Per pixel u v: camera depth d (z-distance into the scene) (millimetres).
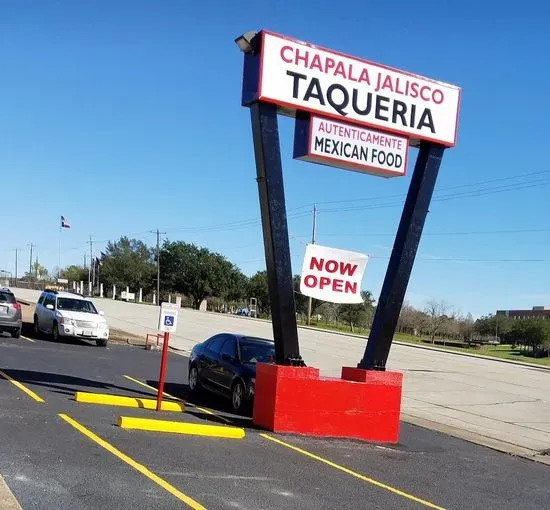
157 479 6359
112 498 5605
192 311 65625
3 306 21422
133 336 28156
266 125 9812
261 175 9883
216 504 5801
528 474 9367
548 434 13367
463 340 81562
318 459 8211
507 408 16672
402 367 25766
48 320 22953
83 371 14797
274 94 9758
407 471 8305
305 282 10266
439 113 11055
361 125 10492
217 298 97750
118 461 6867
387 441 10180
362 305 77938
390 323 10555
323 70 10125
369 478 7598
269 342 12961
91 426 8445
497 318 84562
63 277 125375
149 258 112312
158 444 7867
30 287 102500
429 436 11766
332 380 9875
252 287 96000
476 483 8211
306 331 47688
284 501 6164
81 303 23594
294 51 9930
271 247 9797
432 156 11133
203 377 13148
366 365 10453
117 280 107125
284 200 9883
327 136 10234
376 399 10102
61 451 7020
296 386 9617
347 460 8414
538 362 43281
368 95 10477
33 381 12094
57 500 5406
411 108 10812
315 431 9680
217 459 7484
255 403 10031
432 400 17000
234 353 12367
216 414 10945
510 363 35531
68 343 22344
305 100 9977
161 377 10398
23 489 5598
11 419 8367
